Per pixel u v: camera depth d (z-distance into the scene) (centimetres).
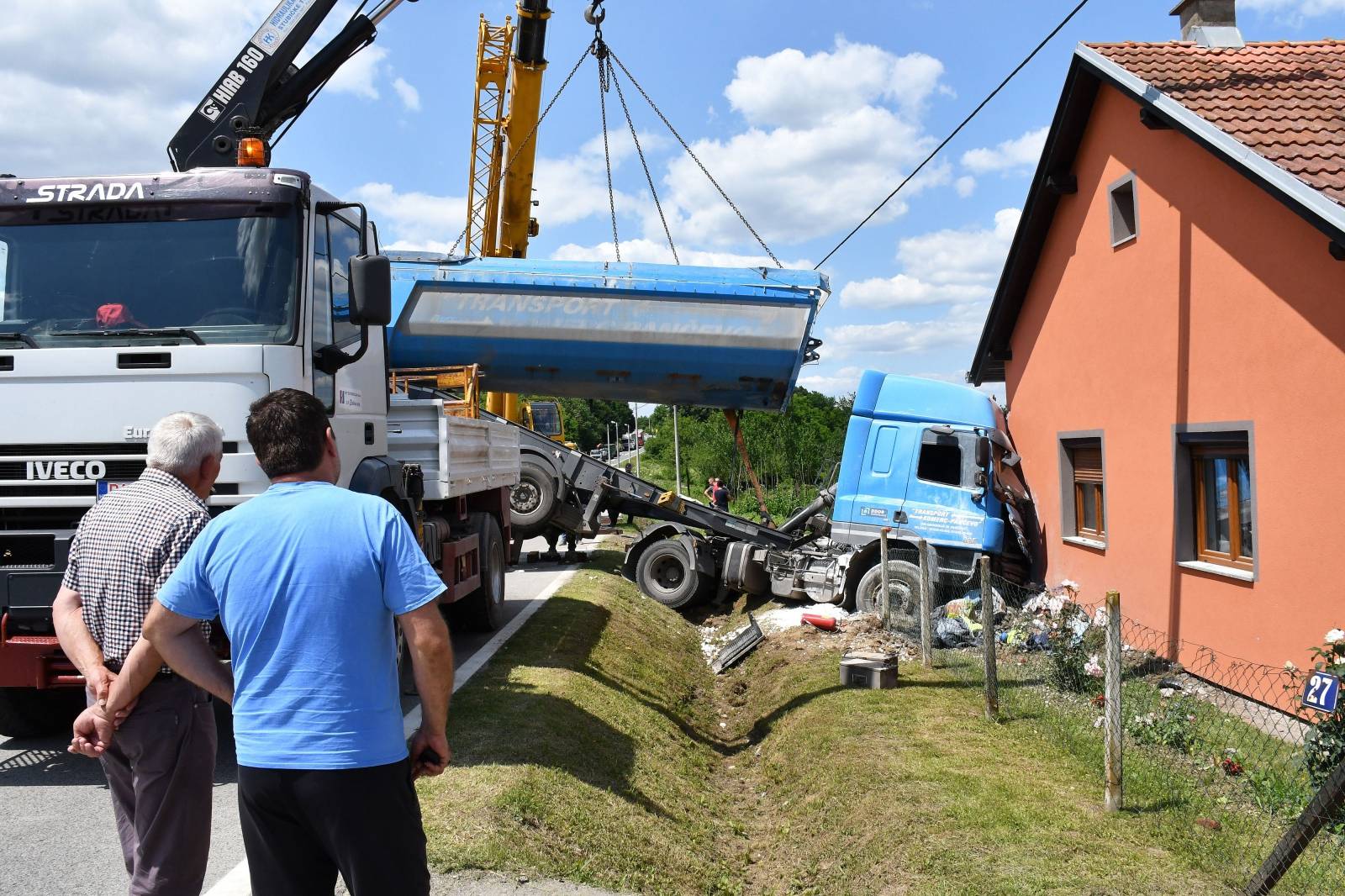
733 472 3981
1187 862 512
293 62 928
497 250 2056
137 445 600
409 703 775
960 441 1268
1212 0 1177
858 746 746
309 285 655
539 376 1438
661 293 1375
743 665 1231
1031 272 1419
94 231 638
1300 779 600
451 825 515
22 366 602
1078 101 1179
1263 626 837
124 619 357
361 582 281
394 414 893
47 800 580
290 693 275
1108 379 1154
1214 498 953
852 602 1287
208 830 369
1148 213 1041
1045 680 890
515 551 1658
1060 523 1321
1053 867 508
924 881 515
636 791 691
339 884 452
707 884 593
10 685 583
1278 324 812
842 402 5453
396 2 955
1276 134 840
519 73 1911
